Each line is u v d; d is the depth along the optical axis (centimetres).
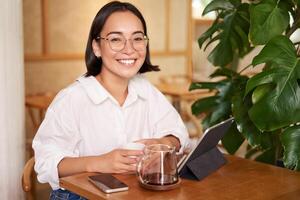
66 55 581
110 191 131
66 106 168
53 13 564
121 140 174
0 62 227
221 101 218
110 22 165
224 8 222
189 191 135
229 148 216
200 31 729
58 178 155
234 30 223
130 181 142
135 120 182
